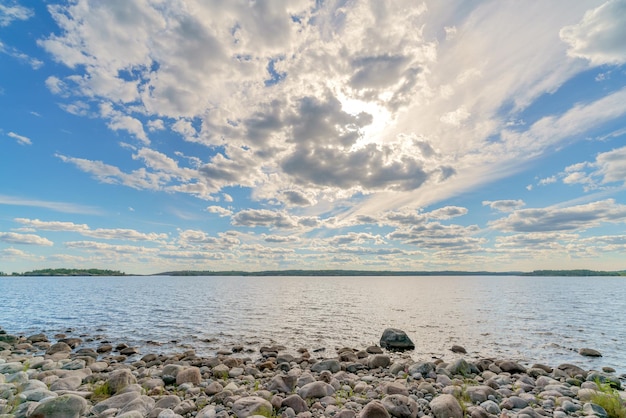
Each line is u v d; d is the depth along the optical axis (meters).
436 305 50.69
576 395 11.81
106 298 63.81
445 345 23.31
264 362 16.84
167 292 84.62
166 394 11.52
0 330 27.31
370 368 17.00
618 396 10.38
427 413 9.98
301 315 39.19
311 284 153.88
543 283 159.50
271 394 11.45
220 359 17.78
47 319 35.75
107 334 27.16
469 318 36.28
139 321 34.12
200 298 64.56
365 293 83.25
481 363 16.44
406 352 21.44
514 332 27.94
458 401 10.53
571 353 20.97
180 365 15.45
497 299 62.06
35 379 12.52
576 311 42.34
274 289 104.00
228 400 10.59
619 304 51.47
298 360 18.12
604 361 19.09
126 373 12.09
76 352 20.50
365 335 27.31
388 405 9.84
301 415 9.51
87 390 11.59
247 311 43.00
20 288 102.69
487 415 9.52
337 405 10.52
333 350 22.06
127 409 9.30
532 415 9.63
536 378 14.95
